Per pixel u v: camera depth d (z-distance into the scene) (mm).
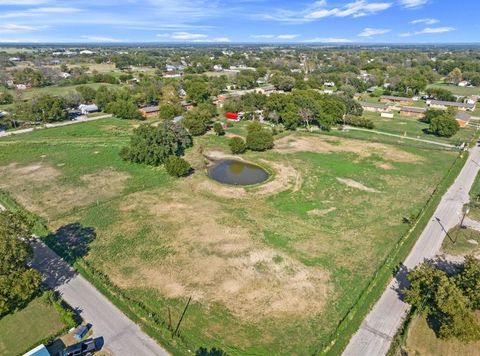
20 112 112000
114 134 103062
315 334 34844
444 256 47469
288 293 40406
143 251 47625
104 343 32781
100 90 142125
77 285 40406
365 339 34062
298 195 65688
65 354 30547
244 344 33500
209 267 44625
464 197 65438
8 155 84062
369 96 176750
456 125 103812
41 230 51812
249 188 68500
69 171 75312
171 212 58469
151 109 129375
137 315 36281
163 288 40719
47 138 98125
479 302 35125
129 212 58219
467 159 86562
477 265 37969
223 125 113875
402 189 68688
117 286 40594
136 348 32406
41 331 34125
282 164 81750
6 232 36438
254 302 38938
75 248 47969
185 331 34781
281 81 186250
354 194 66250
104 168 77188
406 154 89438
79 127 110625
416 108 137625
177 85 161125
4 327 34531
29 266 42875
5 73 191250
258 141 89000
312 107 113125
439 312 36312
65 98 133250
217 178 73812
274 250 48438
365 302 38531
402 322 36000
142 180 71375
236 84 188000
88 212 57969
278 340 34062
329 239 51406
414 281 37562
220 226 54312
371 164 82125
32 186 67688
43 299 37688
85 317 35750
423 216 57750
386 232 53406
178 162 72250
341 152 90625
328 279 42875
